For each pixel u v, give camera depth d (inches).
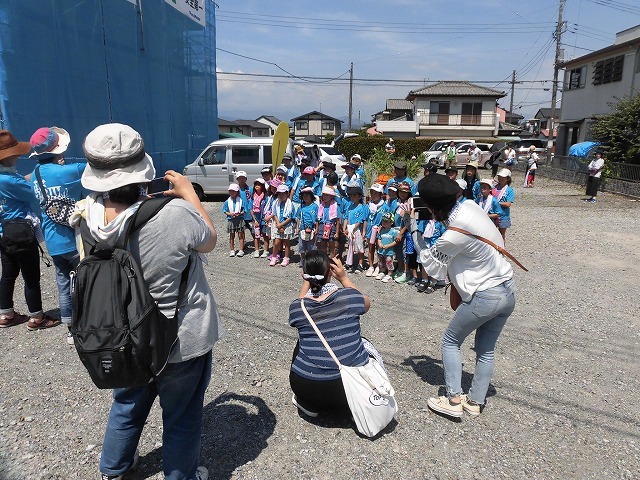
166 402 85.4
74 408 128.6
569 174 804.0
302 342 118.8
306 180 285.7
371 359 120.5
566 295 230.4
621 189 641.0
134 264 74.2
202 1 645.9
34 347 163.9
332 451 112.9
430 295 228.8
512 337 179.9
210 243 82.7
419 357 162.6
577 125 1067.9
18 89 324.2
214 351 164.4
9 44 316.2
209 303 85.2
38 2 336.8
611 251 323.9
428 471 106.5
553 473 106.3
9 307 179.9
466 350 168.1
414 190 247.4
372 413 113.1
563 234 379.2
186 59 601.3
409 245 236.1
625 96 757.9
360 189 260.8
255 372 150.3
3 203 167.0
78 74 378.3
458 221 112.5
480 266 114.1
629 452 113.7
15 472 104.0
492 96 1696.6
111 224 75.3
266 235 296.5
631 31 919.0
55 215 151.2
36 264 172.2
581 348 170.7
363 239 266.5
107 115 417.1
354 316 117.7
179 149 579.8
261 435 118.5
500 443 116.7
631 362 160.2
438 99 1715.1
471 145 1118.4
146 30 486.3
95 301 72.3
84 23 384.5
